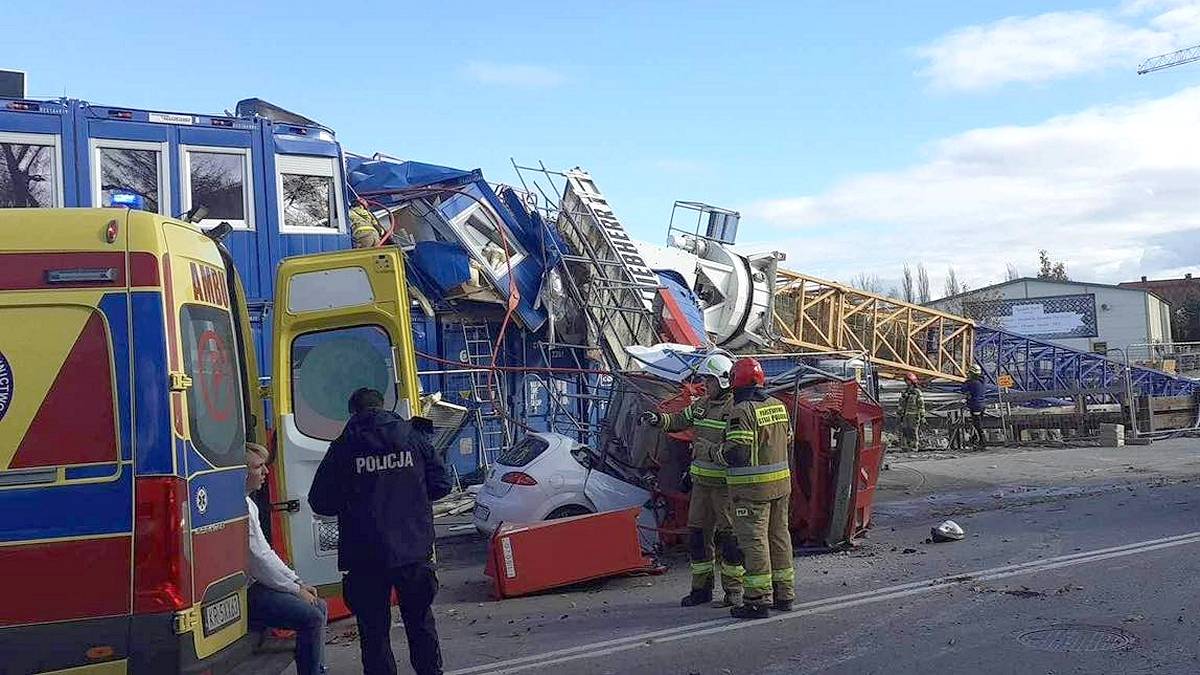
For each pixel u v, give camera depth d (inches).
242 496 213.8
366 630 221.8
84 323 180.7
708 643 276.1
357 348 303.4
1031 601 305.6
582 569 362.0
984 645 261.1
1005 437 927.0
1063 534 421.4
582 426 618.5
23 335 179.2
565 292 663.8
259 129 536.7
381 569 219.6
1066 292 2529.5
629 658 265.1
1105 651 250.7
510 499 397.1
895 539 436.5
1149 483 584.4
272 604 219.5
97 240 183.3
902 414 891.4
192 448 187.8
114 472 178.1
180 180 514.9
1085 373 1064.2
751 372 309.1
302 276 300.7
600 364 669.9
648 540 402.0
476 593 368.5
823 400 408.5
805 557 399.5
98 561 176.2
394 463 224.8
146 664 175.3
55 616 174.9
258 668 202.5
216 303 213.9
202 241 212.5
